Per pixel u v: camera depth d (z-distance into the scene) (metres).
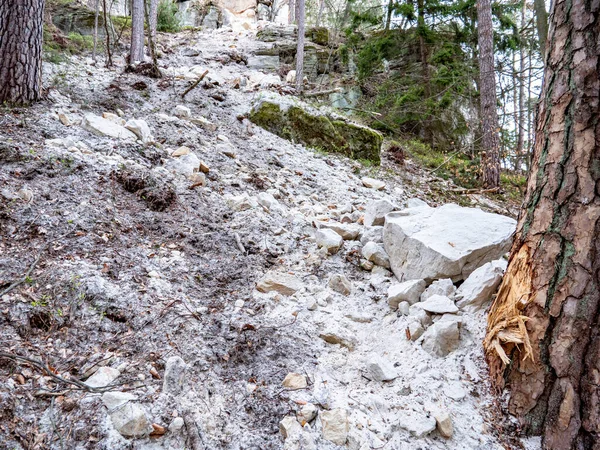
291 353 2.60
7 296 2.40
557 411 2.14
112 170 3.91
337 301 3.20
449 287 3.04
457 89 10.73
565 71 2.22
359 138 7.85
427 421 2.21
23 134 4.07
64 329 2.39
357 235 4.14
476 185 9.02
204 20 19.00
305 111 7.43
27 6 4.76
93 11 12.38
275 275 3.29
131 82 7.09
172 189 4.05
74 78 6.41
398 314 3.04
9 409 1.87
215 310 2.84
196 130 5.94
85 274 2.70
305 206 4.83
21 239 2.86
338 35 15.33
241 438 2.02
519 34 10.94
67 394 2.02
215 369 2.38
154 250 3.25
